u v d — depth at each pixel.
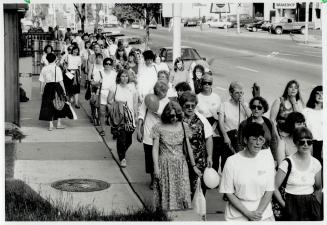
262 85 22.44
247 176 5.92
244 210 5.93
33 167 10.27
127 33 53.72
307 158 6.27
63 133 13.46
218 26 70.62
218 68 28.66
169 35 53.59
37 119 15.24
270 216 6.09
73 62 17.67
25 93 18.44
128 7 31.14
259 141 5.83
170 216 7.39
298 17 63.22
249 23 68.12
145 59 12.85
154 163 7.34
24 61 19.61
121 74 10.60
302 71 27.14
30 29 38.16
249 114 8.58
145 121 9.02
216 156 9.09
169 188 7.33
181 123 7.43
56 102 13.66
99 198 8.69
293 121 7.28
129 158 11.30
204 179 7.40
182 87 8.91
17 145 11.98
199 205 7.34
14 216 7.36
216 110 9.18
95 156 11.34
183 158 7.39
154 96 8.84
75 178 9.73
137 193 8.94
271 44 45.72
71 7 52.97
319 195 6.41
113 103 10.61
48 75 13.64
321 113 8.40
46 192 8.84
